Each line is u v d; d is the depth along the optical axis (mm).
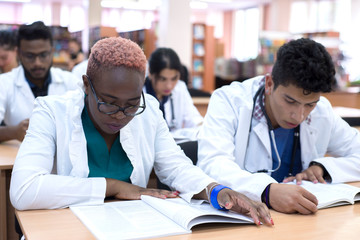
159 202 1140
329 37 6652
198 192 1186
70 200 1127
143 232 930
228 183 1336
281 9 11602
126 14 14648
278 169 1663
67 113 1270
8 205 1773
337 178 1474
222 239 928
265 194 1226
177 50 7438
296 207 1139
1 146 2061
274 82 1423
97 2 9219
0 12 13648
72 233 927
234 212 1090
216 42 11664
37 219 1023
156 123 1404
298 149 1679
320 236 970
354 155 1636
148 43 8266
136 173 1329
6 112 2379
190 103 3195
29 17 13961
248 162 1650
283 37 7469
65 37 7820
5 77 2383
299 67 1305
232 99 1661
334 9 10695
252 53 13711
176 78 2830
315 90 1312
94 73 1089
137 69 1084
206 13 15414
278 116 1461
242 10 14266
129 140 1305
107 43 1093
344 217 1127
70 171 1265
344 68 6887
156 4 12305
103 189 1175
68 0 13641
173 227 973
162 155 1390
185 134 2260
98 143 1282
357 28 9984
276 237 955
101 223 982
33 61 2281
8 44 3129
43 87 2479
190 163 1393
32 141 1213
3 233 1720
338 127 1744
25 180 1114
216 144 1521
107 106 1093
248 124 1621
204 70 9742
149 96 1434
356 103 5539
